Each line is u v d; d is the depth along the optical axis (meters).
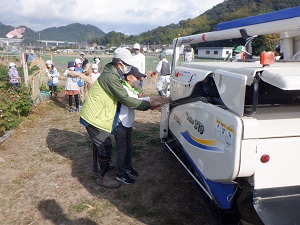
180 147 4.35
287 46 4.00
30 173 4.83
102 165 4.35
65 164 5.20
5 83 11.23
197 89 3.74
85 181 4.59
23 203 3.98
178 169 4.96
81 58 12.05
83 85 9.82
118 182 4.43
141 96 4.98
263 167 2.52
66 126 7.52
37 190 4.31
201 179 3.45
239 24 3.96
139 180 4.62
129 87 4.18
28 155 5.57
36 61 12.87
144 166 5.11
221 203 2.95
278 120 2.59
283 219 2.50
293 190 2.60
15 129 6.89
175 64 5.63
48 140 6.41
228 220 3.10
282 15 3.31
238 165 2.44
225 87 2.74
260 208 2.50
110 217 3.69
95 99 4.06
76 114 8.88
